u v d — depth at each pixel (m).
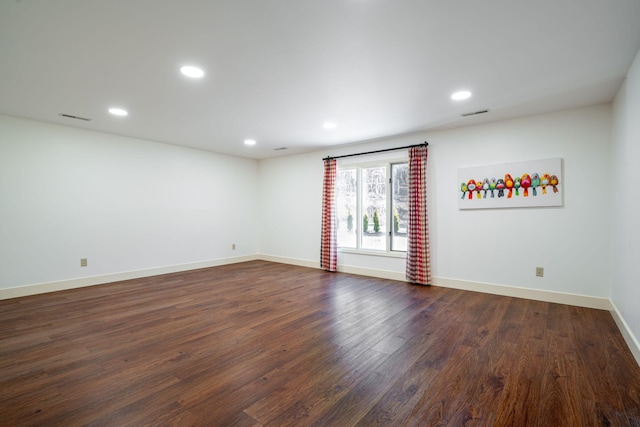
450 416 1.60
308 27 1.91
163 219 5.23
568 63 2.39
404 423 1.55
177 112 3.58
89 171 4.41
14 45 2.11
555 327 2.83
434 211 4.41
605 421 1.56
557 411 1.64
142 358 2.24
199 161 5.74
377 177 5.12
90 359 2.23
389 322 2.98
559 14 1.78
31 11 1.73
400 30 1.94
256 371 2.07
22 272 3.86
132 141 4.84
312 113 3.60
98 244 4.50
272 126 4.18
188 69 2.48
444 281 4.33
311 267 5.89
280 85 2.80
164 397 1.77
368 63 2.39
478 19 1.83
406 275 4.62
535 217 3.67
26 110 3.54
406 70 2.51
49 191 4.07
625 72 2.53
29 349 2.39
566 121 3.48
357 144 5.22
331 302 3.63
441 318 3.08
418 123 4.01
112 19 1.82
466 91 2.95
